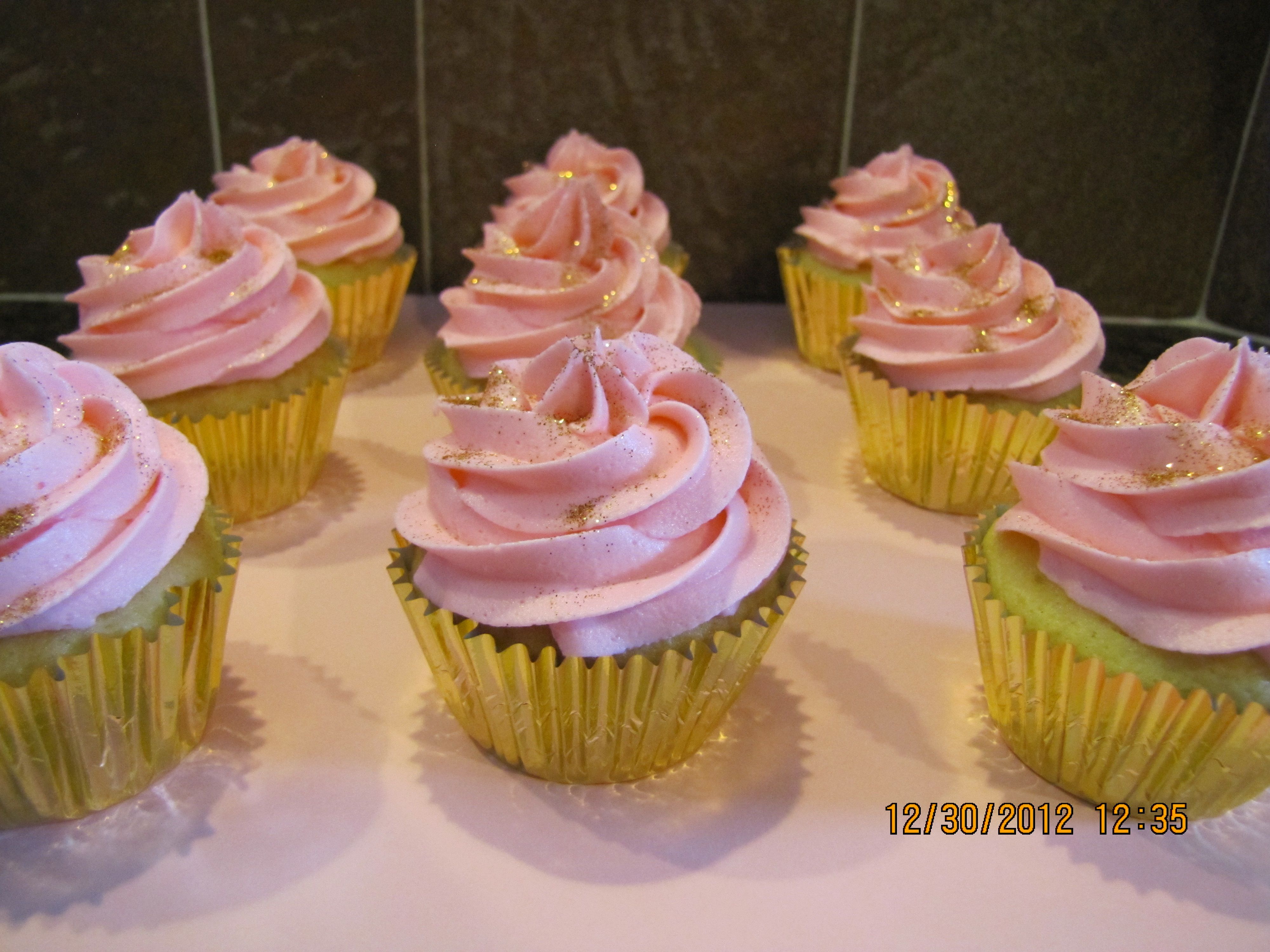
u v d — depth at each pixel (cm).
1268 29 40
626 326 34
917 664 27
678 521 22
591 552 22
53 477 21
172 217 31
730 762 24
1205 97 41
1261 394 23
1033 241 44
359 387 40
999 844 23
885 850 22
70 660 21
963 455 32
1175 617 22
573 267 34
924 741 25
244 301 30
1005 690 24
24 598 21
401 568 24
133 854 22
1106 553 23
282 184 40
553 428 23
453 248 46
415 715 25
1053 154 43
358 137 44
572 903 21
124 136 42
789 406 40
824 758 25
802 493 34
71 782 22
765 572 23
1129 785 23
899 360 32
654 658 22
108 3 40
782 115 44
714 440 23
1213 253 44
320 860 22
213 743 24
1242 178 42
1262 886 22
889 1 42
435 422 38
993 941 21
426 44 43
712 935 20
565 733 23
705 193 46
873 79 43
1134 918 21
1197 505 22
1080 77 42
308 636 28
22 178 42
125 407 23
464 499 23
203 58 41
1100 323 32
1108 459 24
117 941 20
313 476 33
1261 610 21
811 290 41
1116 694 22
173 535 23
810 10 42
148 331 30
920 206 41
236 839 22
